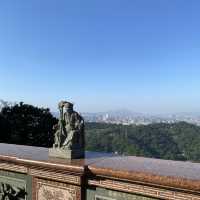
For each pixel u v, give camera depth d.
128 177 1.73
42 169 2.08
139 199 1.74
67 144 2.12
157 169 1.78
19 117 7.33
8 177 2.32
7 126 7.19
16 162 2.20
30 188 2.19
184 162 2.02
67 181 1.97
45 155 2.26
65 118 2.15
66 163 1.96
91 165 1.89
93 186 1.91
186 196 1.56
